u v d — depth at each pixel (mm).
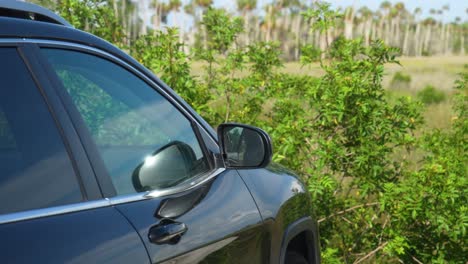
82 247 1842
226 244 2523
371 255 6430
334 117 6293
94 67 2311
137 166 2303
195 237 2316
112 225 1992
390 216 6105
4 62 1929
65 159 1979
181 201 2365
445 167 6004
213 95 6902
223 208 2578
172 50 6492
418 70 61469
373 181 6152
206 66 7172
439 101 23953
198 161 2656
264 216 2887
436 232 6078
